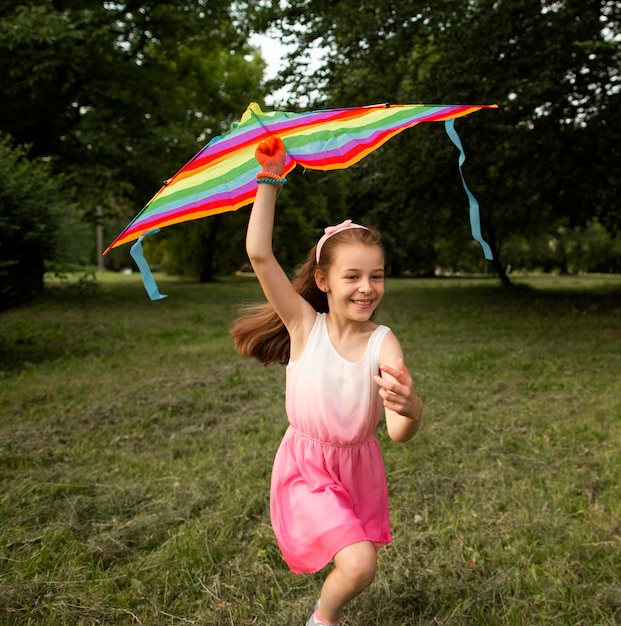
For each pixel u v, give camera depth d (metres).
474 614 2.40
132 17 17.08
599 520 3.12
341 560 1.82
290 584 2.64
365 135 1.97
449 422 4.89
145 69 17.00
